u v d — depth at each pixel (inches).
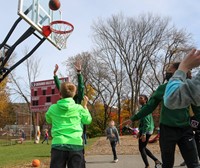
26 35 435.5
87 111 203.9
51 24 456.1
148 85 2078.0
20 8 400.5
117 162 473.7
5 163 477.4
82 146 196.2
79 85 249.4
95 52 2137.1
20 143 1497.3
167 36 1963.6
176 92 102.3
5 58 434.0
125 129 293.6
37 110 1411.2
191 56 106.2
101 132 2212.1
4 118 2546.8
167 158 197.6
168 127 197.2
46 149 865.5
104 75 2187.5
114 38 2025.1
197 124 224.8
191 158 192.7
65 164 192.1
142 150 344.5
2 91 2244.1
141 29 1983.3
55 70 277.6
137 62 2005.4
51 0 454.9
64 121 195.5
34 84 1441.9
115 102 2246.6
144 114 217.5
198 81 100.1
